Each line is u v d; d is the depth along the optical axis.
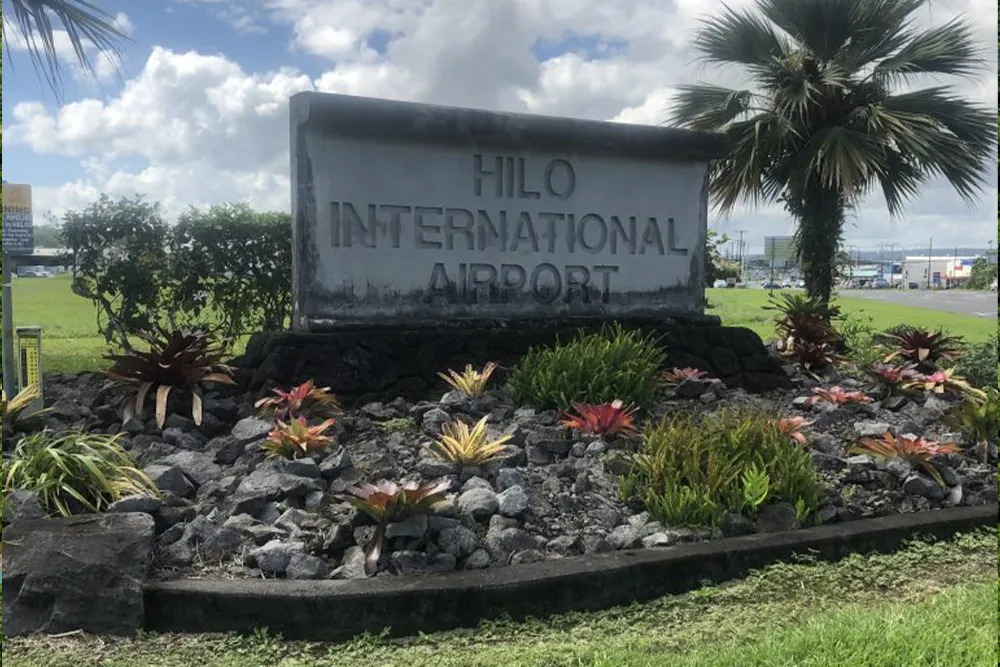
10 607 3.35
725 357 7.54
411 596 3.46
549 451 5.01
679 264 7.71
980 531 4.74
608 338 6.99
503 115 6.79
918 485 5.00
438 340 6.55
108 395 5.94
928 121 10.28
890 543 4.49
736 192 11.41
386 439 5.25
